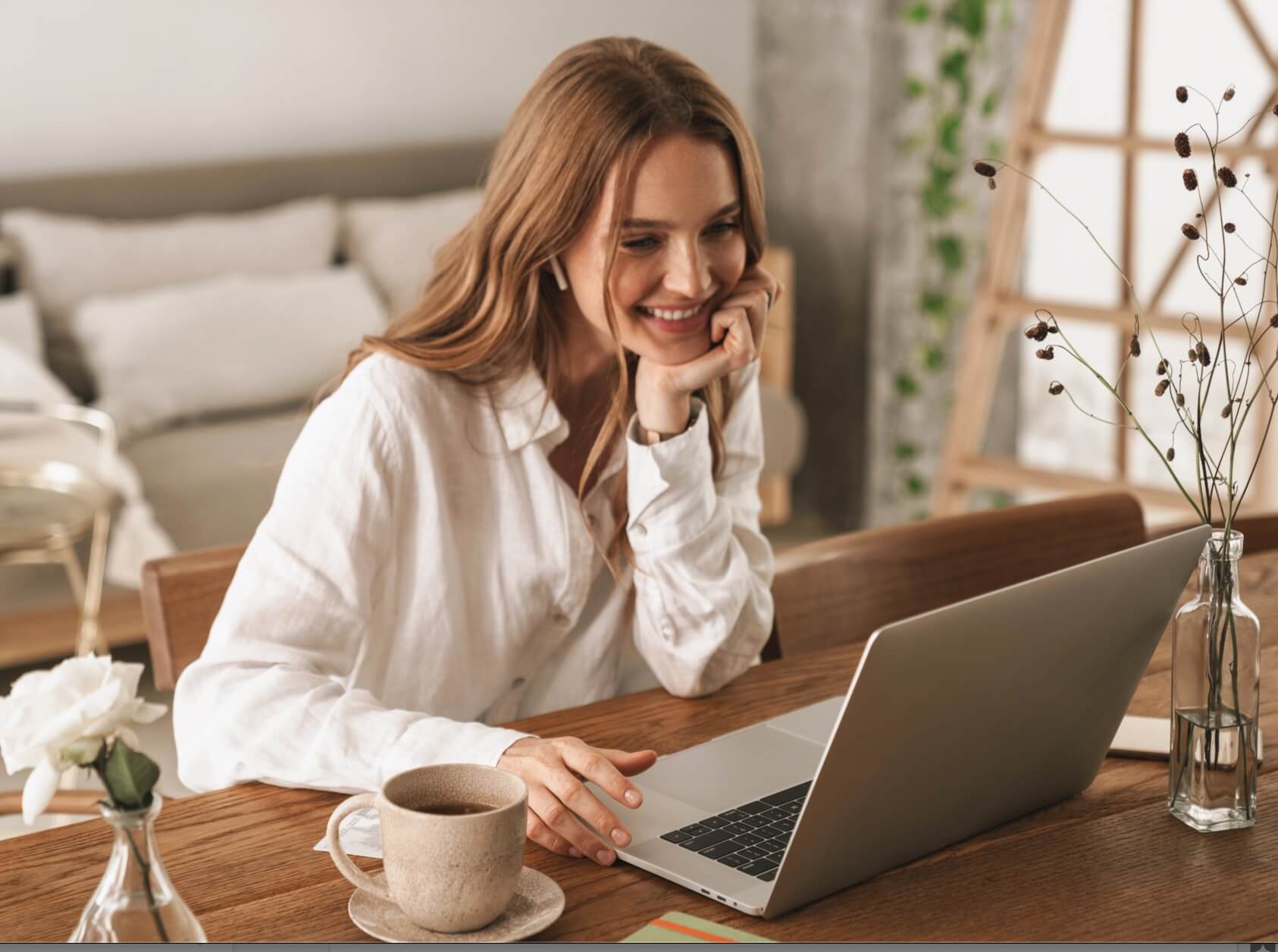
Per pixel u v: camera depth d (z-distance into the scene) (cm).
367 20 452
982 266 412
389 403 137
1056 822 109
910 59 407
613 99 129
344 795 115
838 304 457
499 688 151
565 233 133
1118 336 379
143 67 421
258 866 101
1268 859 103
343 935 91
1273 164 322
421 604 141
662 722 130
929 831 101
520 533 145
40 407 311
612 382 150
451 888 88
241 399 384
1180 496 331
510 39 476
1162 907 96
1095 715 109
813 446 475
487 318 142
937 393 423
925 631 88
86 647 312
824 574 159
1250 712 107
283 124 445
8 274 387
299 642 128
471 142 468
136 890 77
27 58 406
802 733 125
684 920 92
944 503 366
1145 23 356
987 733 99
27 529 297
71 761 75
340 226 436
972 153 406
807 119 460
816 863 94
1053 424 405
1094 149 367
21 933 93
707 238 136
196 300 388
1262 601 160
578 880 100
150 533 332
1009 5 399
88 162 419
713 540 138
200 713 122
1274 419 319
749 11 488
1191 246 348
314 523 132
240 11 432
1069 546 174
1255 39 331
